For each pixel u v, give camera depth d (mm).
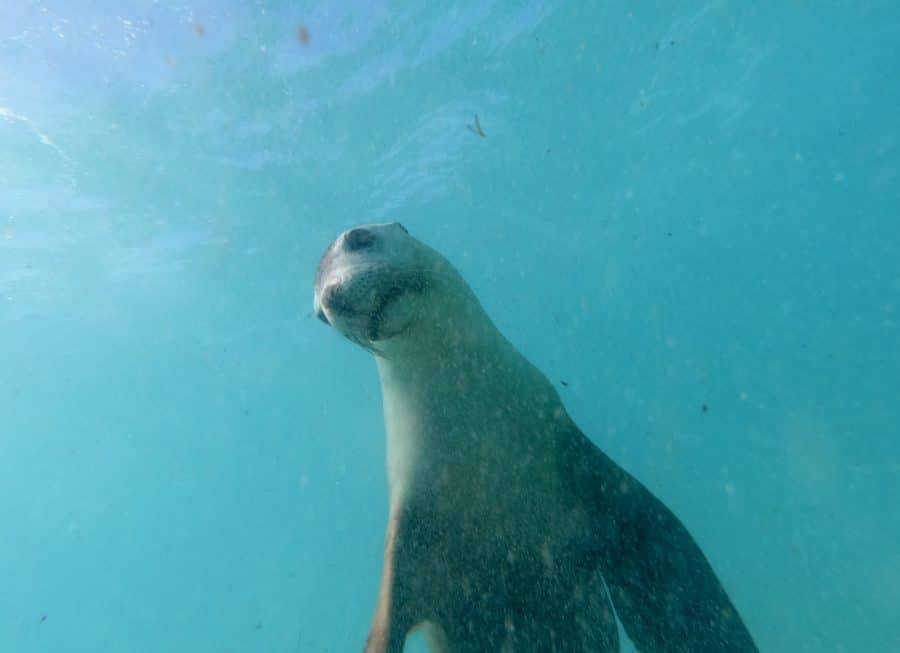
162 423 48844
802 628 13320
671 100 21688
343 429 55156
